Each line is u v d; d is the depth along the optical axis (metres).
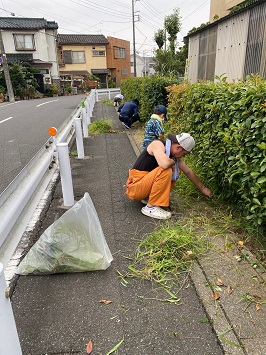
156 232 2.86
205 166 3.65
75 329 1.83
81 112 7.79
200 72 9.58
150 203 3.27
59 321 1.89
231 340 1.72
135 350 1.68
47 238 2.32
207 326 1.83
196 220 3.13
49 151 3.38
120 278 2.28
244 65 6.57
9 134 8.74
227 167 3.01
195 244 2.68
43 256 2.29
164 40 22.23
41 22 31.67
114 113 13.23
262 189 2.30
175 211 3.36
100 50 40.47
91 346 1.71
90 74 39.84
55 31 33.09
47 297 2.09
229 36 7.32
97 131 8.57
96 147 6.81
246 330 1.78
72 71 39.78
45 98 27.75
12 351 1.32
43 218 3.25
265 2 5.69
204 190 3.49
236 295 2.07
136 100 9.22
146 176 3.22
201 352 1.66
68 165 3.42
